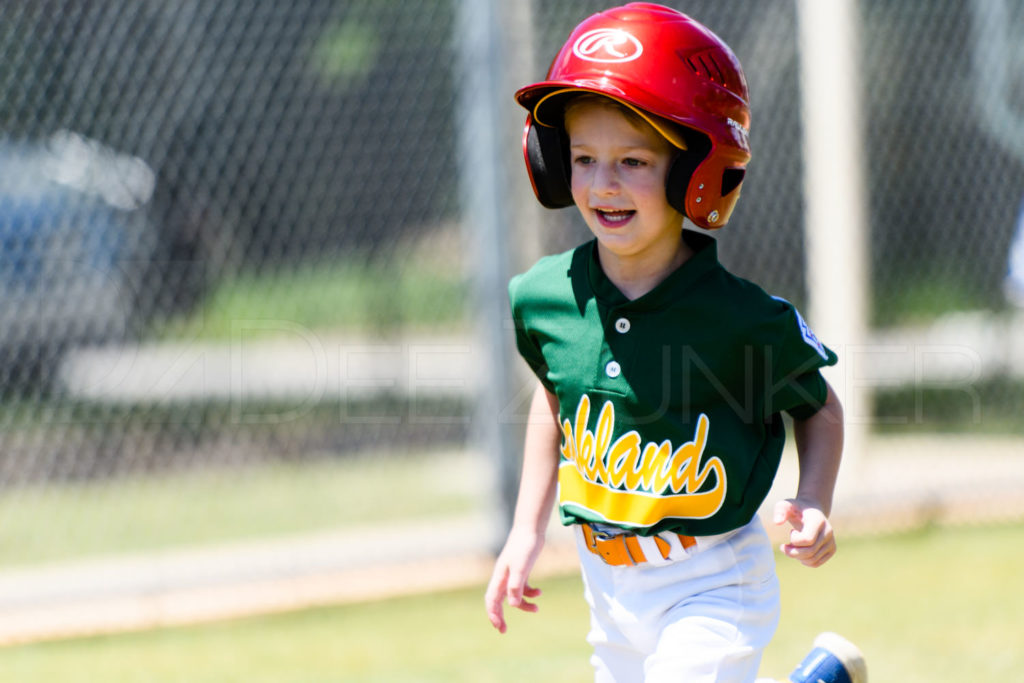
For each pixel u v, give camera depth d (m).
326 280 39.12
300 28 32.06
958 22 28.52
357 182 37.59
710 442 8.16
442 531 19.31
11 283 28.20
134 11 26.19
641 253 8.34
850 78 21.48
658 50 7.83
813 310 22.14
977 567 17.88
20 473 27.50
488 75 18.23
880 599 16.11
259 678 13.23
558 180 8.50
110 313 30.03
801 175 31.66
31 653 14.61
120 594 16.64
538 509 9.05
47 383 29.12
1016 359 28.44
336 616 16.09
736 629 8.15
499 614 8.86
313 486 25.53
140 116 28.91
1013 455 24.91
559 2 26.80
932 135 29.05
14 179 27.53
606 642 8.84
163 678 13.41
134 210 30.64
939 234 30.05
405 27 34.88
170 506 23.86
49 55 23.48
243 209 35.41
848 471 21.83
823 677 9.45
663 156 8.00
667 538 8.27
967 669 12.73
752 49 32.56
